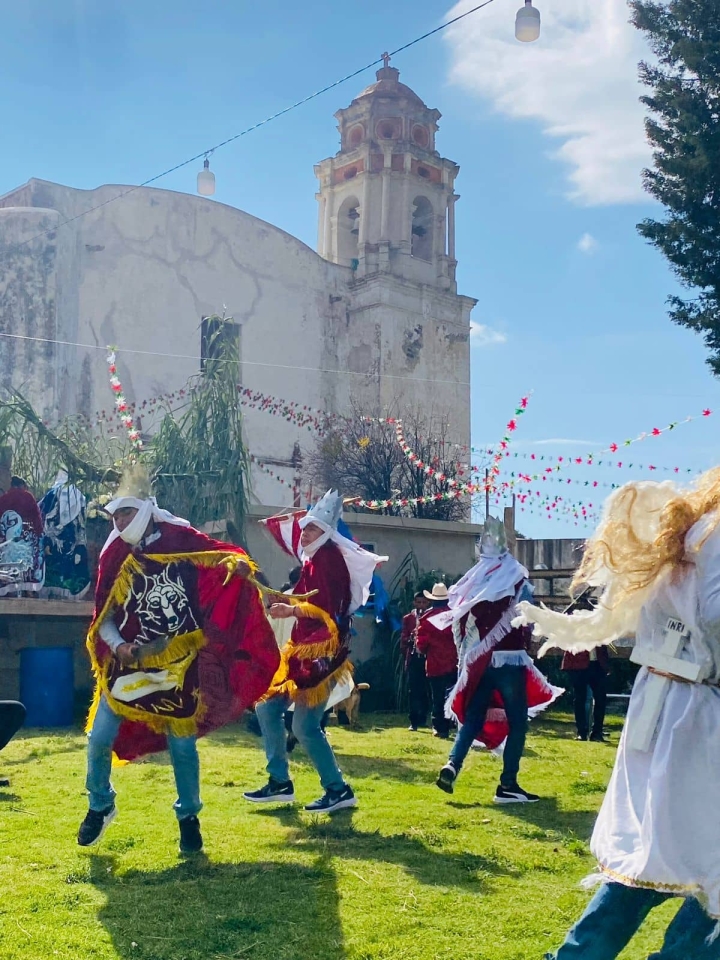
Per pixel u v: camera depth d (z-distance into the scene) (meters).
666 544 3.35
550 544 19.62
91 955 4.00
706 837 3.05
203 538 5.50
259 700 5.61
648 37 20.91
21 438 14.98
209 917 4.46
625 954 4.18
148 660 5.23
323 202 35.94
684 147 20.20
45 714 11.92
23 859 5.30
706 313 20.73
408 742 10.76
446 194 35.34
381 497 23.67
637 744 3.24
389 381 32.41
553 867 5.39
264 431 30.47
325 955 4.05
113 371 15.41
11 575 12.20
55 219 26.53
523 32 9.41
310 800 7.12
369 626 15.22
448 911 4.59
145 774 7.84
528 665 7.47
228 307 30.06
